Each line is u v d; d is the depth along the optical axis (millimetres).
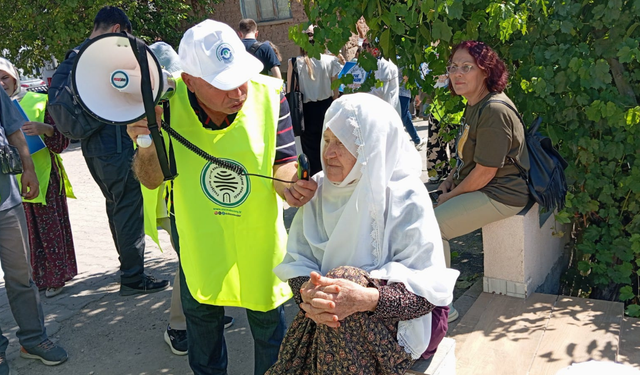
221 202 2459
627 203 3951
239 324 3936
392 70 5887
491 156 3215
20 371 3541
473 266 4586
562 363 2789
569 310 3328
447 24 3770
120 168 4211
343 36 3914
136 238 4465
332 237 2154
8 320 4301
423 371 2191
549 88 3676
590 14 3807
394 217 2076
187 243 2498
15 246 3387
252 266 2498
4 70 4473
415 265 2047
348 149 2057
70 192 4805
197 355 2734
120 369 3494
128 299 4492
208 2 13531
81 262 5430
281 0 12211
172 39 13750
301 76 5883
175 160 2449
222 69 2207
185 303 2668
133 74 2125
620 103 3684
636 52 3516
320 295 1909
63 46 11469
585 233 4098
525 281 3520
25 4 11562
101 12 3920
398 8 3711
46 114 4422
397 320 2025
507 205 3342
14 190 3369
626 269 3930
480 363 2840
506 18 3564
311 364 2135
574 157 4059
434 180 6965
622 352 2955
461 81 3311
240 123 2412
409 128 8227
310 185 2238
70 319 4199
